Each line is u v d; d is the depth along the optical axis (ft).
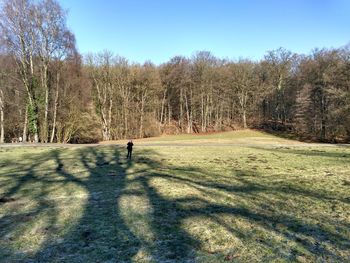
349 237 28.40
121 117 232.12
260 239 27.89
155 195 43.78
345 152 111.55
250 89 278.46
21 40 149.18
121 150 113.50
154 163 79.77
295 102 251.60
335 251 25.43
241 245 26.61
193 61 271.69
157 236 28.71
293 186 50.24
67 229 30.60
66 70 168.25
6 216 34.86
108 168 70.90
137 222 32.45
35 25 152.35
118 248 26.21
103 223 32.22
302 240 27.68
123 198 42.14
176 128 272.72
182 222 32.37
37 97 158.40
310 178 57.62
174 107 285.43
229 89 277.85
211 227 30.91
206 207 37.83
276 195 43.98
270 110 290.15
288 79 271.49
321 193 45.29
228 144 151.02
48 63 158.71
